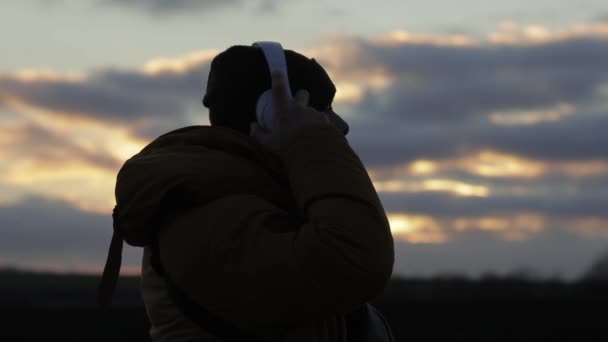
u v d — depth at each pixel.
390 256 2.02
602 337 22.12
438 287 31.20
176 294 2.12
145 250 2.36
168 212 2.16
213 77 2.36
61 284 34.81
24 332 22.14
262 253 2.02
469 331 23.12
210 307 2.08
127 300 27.33
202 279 2.06
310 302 1.99
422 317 25.62
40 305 27.73
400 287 31.78
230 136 2.23
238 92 2.31
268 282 2.00
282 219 2.10
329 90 2.36
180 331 2.14
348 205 2.01
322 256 1.96
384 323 2.38
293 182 2.09
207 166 2.15
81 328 22.91
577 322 24.34
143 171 2.15
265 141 2.21
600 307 26.45
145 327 23.08
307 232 2.00
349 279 1.97
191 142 2.22
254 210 2.09
